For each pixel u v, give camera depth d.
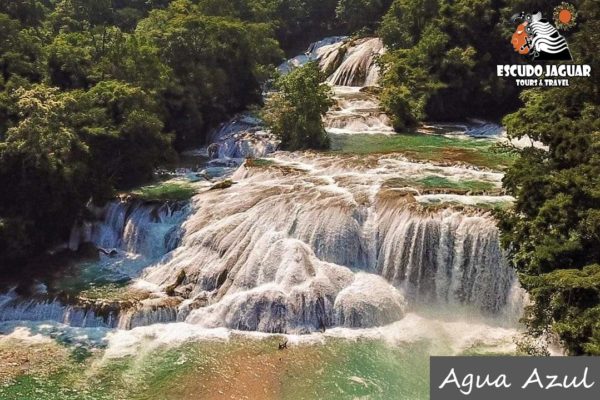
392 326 25.95
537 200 22.77
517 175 24.31
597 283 18.11
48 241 32.94
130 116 36.56
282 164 37.91
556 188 22.36
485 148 40.88
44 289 28.72
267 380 22.25
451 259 27.27
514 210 24.22
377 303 26.25
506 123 31.30
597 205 21.53
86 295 27.73
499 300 26.27
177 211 33.22
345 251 28.69
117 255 32.75
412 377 22.34
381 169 35.50
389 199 29.44
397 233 28.12
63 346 24.88
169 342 24.91
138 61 42.91
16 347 24.77
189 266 29.39
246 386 21.92
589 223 20.48
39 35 44.03
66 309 26.88
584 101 29.00
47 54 39.75
